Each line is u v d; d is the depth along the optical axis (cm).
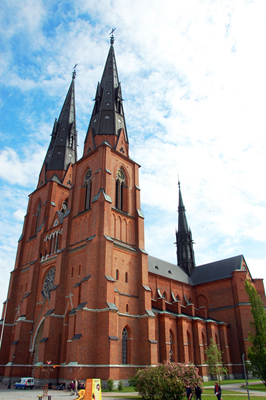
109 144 6166
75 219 5650
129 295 5047
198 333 6297
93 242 4750
